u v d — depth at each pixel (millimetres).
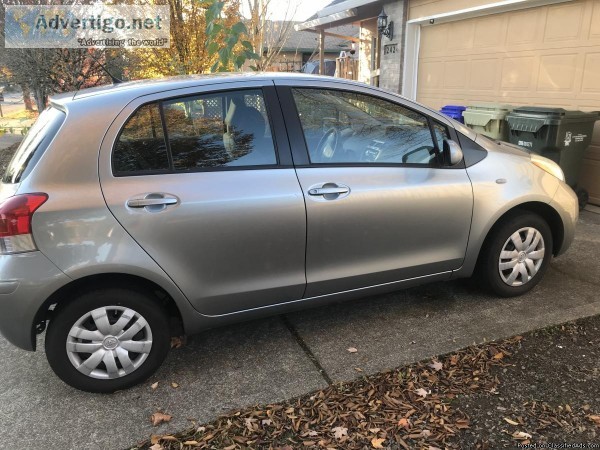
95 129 2592
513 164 3543
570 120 5340
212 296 2832
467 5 7352
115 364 2729
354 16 10812
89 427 2520
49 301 2545
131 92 2719
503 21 6953
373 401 2648
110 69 8875
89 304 2613
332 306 3719
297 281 3012
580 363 2922
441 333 3291
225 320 2955
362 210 3041
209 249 2740
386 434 2410
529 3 6465
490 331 3293
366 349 3135
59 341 2613
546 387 2719
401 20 8781
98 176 2559
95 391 2742
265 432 2449
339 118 3092
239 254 2814
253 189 2789
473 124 6191
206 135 2787
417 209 3203
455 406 2594
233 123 2850
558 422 2463
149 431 2480
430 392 2705
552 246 3793
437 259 3385
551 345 3111
